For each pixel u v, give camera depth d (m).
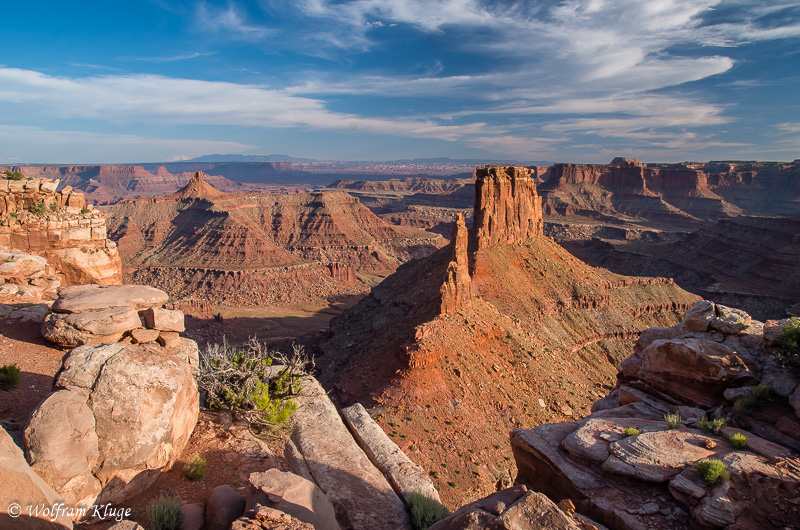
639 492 12.84
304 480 11.57
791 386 14.53
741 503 11.36
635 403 17.62
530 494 10.77
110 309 16.20
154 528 10.05
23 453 9.91
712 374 16.06
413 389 42.28
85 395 11.31
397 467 15.38
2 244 35.62
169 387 12.69
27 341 16.41
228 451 13.96
